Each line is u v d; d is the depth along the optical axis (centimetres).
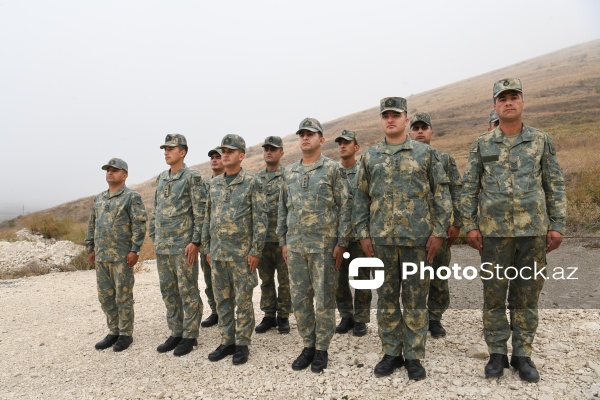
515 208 328
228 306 431
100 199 494
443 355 382
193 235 451
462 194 359
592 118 2752
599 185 1088
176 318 464
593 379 309
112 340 484
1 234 1706
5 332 555
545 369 333
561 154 1778
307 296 391
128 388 369
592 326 406
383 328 363
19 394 374
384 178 356
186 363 416
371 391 324
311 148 396
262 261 504
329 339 379
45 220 1684
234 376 374
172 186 466
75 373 412
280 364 394
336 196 393
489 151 346
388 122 359
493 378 323
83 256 1087
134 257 476
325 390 332
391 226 351
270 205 509
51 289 812
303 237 387
